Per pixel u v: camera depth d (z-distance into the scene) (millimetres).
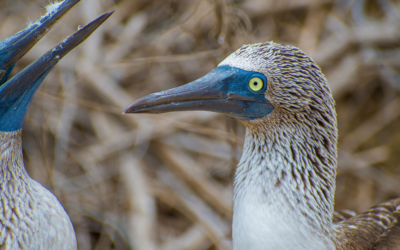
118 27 14578
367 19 15180
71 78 13000
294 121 6992
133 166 12469
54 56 6961
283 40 14984
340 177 13859
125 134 12906
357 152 14148
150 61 12031
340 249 7289
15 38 7043
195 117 13000
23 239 6949
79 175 12602
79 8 13984
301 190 6910
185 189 12555
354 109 14820
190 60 14078
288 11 15281
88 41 13445
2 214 6938
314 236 6891
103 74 13328
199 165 12977
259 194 6957
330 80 14430
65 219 7473
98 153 12734
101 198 12250
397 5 15023
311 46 14617
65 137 12555
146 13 15125
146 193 12094
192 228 12164
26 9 14453
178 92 6922
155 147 12914
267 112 7008
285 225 6789
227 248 11547
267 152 7082
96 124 13047
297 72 6828
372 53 14633
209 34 13695
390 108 14531
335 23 15109
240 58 6988
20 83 6867
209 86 6930
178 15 14844
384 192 13672
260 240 6809
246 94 6922
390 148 14188
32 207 7094
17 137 7152
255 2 14883
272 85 6840
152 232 11570
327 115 7094
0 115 6875
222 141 13078
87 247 11750
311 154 7074
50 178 11359
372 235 8125
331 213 7309
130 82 14102
